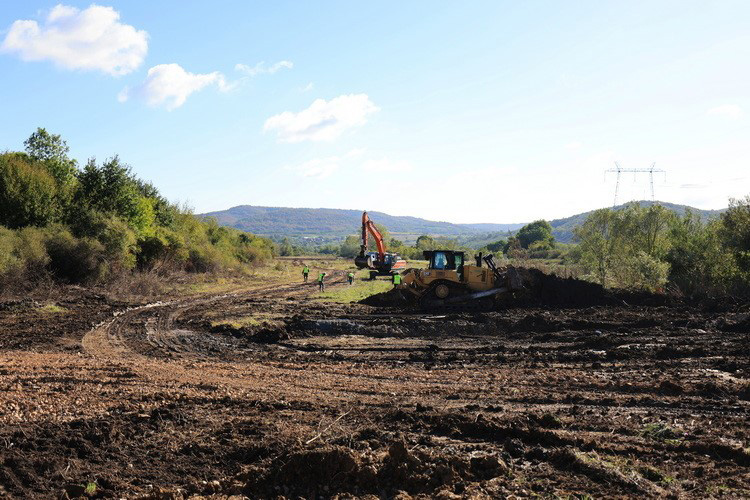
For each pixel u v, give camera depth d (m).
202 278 44.97
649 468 7.20
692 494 6.52
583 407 10.30
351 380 12.88
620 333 18.39
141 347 17.62
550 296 25.91
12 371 13.31
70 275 33.97
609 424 9.16
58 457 7.69
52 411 9.78
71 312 25.23
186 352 16.92
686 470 7.24
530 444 8.28
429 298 25.47
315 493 6.70
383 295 27.94
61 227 35.25
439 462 7.23
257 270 61.31
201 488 6.91
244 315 24.50
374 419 9.51
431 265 25.92
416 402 10.75
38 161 41.44
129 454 7.96
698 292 27.95
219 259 53.34
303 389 11.93
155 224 49.31
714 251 29.77
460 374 13.45
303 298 32.84
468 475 7.02
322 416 9.73
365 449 7.93
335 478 6.88
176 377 13.11
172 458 7.85
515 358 15.17
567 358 14.96
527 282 26.23
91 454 7.88
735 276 27.08
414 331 19.55
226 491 6.82
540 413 9.89
